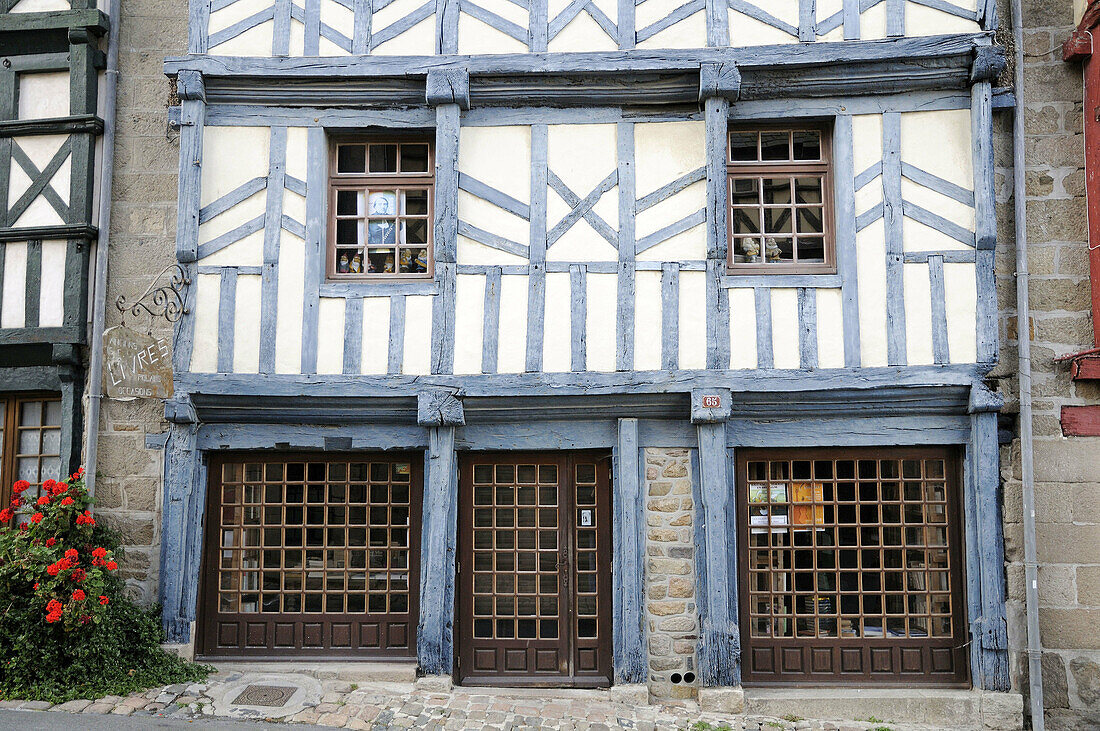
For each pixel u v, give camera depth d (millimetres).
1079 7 5098
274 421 5324
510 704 4871
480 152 5332
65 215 5449
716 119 5164
